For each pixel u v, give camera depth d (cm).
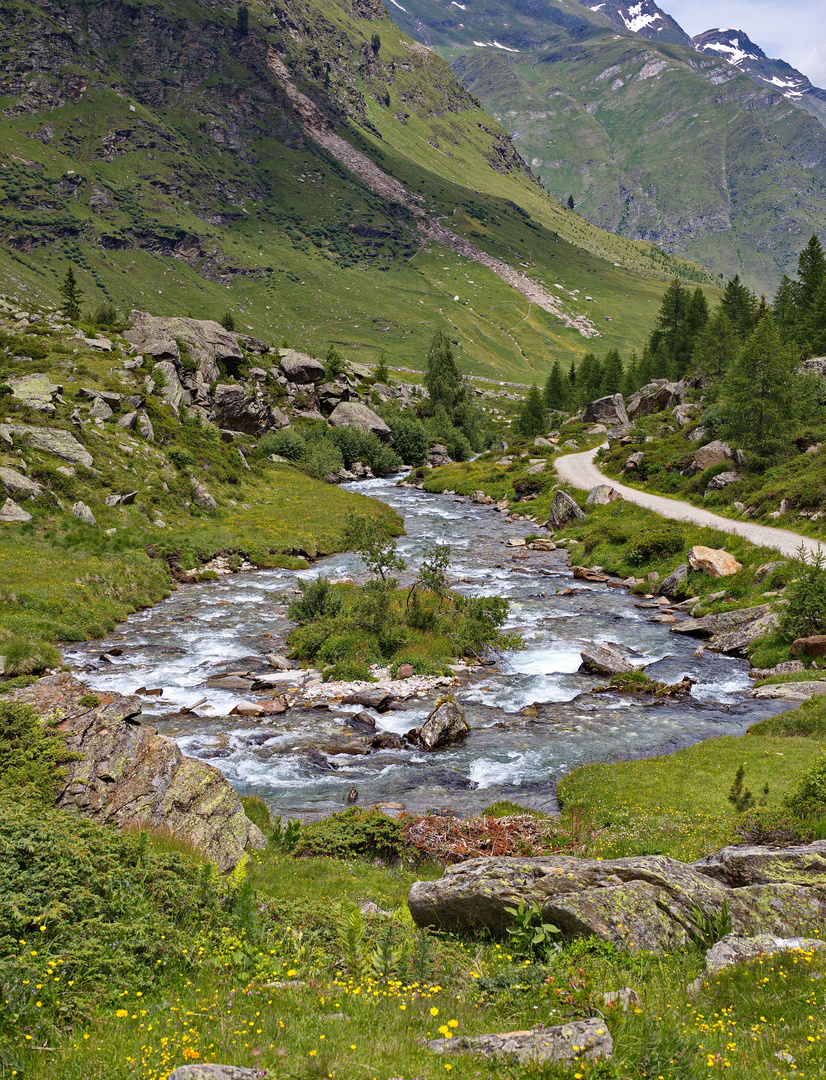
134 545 4769
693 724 2625
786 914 962
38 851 963
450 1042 649
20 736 1452
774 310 13062
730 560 4475
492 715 2759
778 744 2206
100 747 1480
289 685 3009
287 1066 593
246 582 4788
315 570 5175
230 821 1479
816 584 3294
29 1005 678
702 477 6675
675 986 800
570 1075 582
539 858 1139
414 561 5506
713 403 9256
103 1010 716
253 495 6994
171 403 7388
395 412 12462
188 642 3559
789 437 6234
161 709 2705
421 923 1084
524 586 4875
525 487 8381
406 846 1652
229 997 764
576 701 2905
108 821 1346
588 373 17412
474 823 1755
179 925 959
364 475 10375
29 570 3941
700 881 1032
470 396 14200
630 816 1767
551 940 945
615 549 5506
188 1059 605
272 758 2317
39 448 5247
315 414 11000
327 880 1368
